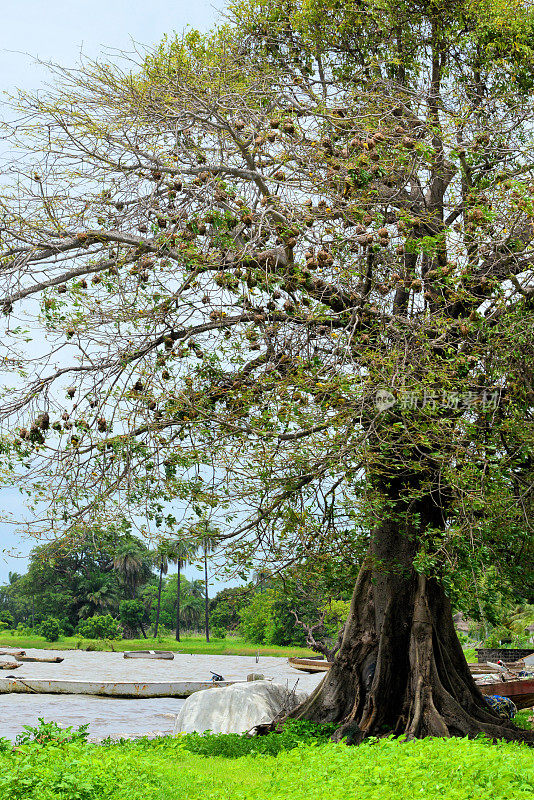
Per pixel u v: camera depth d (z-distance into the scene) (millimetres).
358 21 14633
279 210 10562
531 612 42625
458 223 11047
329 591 14281
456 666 12945
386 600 12797
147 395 10375
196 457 10477
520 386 11719
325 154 10844
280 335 10406
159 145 11234
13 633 84625
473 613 12898
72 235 10508
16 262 10070
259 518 11672
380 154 10883
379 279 10750
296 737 11805
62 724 19578
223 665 43594
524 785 6672
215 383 10984
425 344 10234
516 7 13523
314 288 10844
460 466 10727
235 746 11789
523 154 11828
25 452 10906
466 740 9188
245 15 15352
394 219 11266
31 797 7113
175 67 12156
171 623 98688
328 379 9852
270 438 10367
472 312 10766
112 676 34938
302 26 14898
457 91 12969
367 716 12203
